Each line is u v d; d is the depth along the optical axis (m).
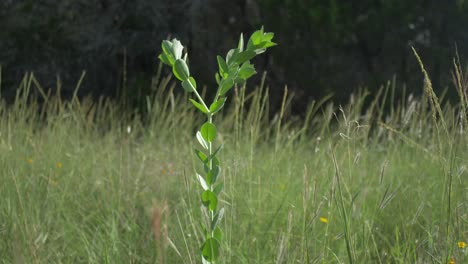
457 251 2.91
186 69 2.35
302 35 10.82
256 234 3.90
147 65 11.02
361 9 10.75
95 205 4.61
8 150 5.09
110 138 6.42
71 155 5.64
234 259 3.57
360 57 10.74
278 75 10.80
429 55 10.35
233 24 11.02
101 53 11.12
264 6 10.87
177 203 4.47
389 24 10.62
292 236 3.51
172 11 11.01
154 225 1.72
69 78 11.16
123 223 4.09
